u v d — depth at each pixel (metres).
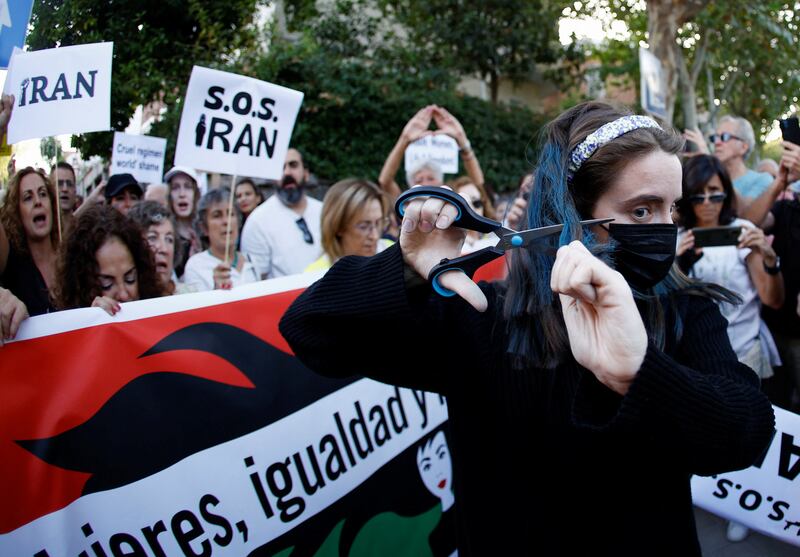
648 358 0.80
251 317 1.91
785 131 3.09
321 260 3.00
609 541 1.04
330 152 8.23
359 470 2.06
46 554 1.48
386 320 1.07
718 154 4.23
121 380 1.64
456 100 9.27
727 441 0.86
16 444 1.47
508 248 1.00
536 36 10.19
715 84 12.07
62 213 3.06
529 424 1.06
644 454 0.97
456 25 9.92
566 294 0.82
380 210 2.96
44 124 2.16
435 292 1.07
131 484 1.61
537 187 1.10
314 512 1.93
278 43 8.03
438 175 4.23
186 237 4.14
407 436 2.22
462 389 1.15
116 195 3.53
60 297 2.06
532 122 10.23
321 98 8.06
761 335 3.01
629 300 0.81
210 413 1.77
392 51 9.71
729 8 9.39
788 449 2.11
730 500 2.18
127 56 3.78
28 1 2.12
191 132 2.78
